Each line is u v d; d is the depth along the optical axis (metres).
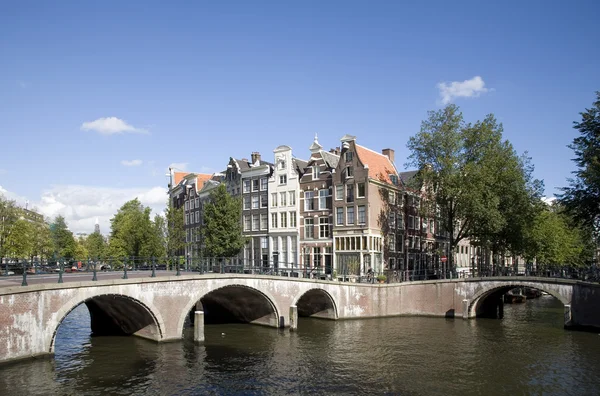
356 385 21.28
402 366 24.39
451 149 45.28
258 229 55.31
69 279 27.69
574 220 38.25
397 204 51.91
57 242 70.62
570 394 20.34
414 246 54.53
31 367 21.70
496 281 39.44
